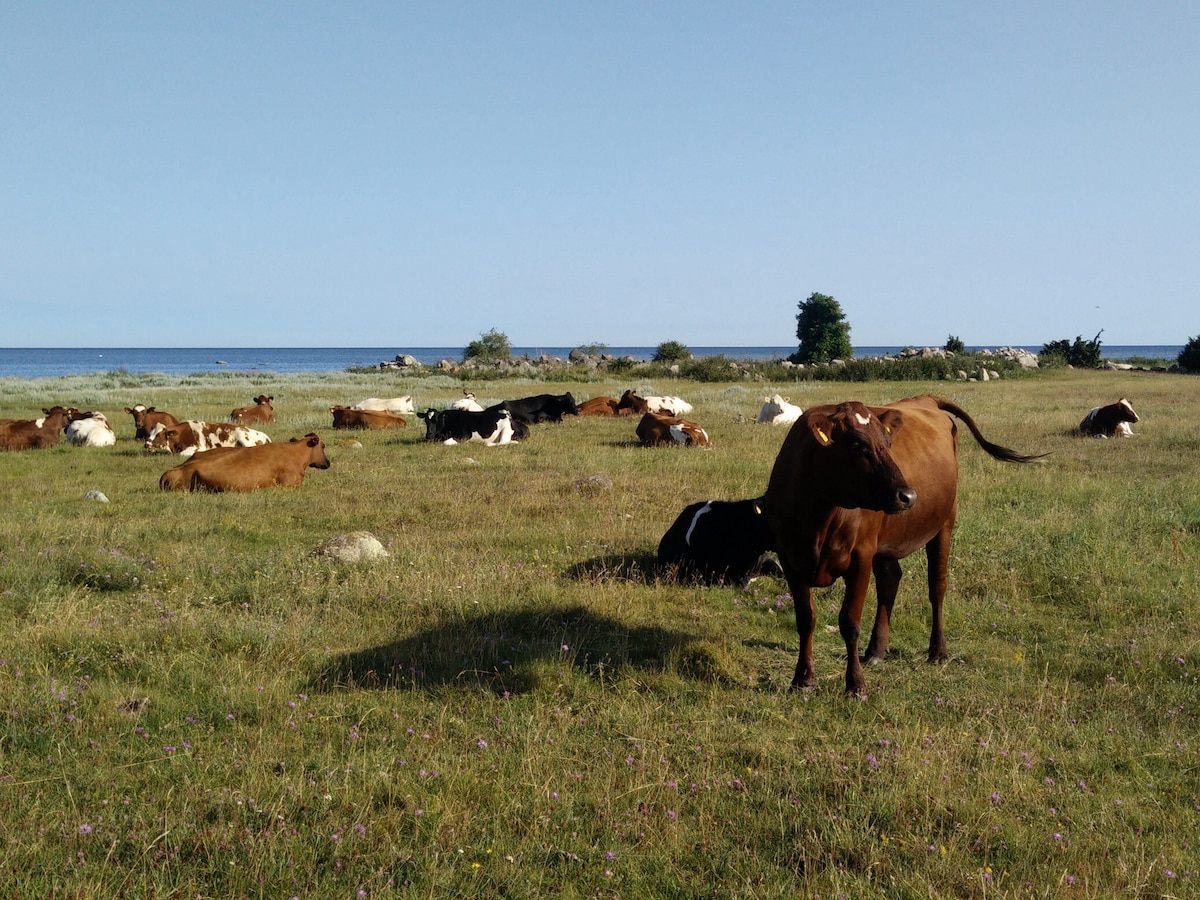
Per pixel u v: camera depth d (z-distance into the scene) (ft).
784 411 77.30
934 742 17.60
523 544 34.22
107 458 59.41
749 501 29.63
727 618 26.27
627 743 17.76
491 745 17.42
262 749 16.93
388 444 66.69
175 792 15.38
